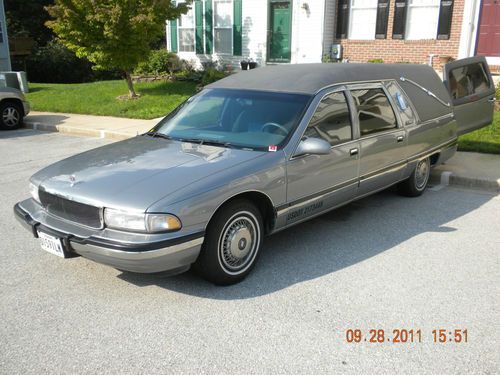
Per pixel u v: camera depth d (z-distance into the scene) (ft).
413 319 12.39
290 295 13.57
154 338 11.66
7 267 15.39
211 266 13.46
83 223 13.15
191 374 10.39
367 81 18.72
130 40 46.32
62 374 10.42
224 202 13.32
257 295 13.57
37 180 14.66
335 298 13.41
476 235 17.90
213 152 15.01
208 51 62.90
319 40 53.78
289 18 55.98
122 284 14.26
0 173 26.96
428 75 22.61
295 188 15.28
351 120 17.39
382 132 18.76
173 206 12.31
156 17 46.70
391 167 19.47
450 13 46.93
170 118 18.31
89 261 15.80
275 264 15.48
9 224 19.12
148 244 12.09
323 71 17.93
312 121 15.98
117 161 14.80
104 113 44.75
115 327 12.13
